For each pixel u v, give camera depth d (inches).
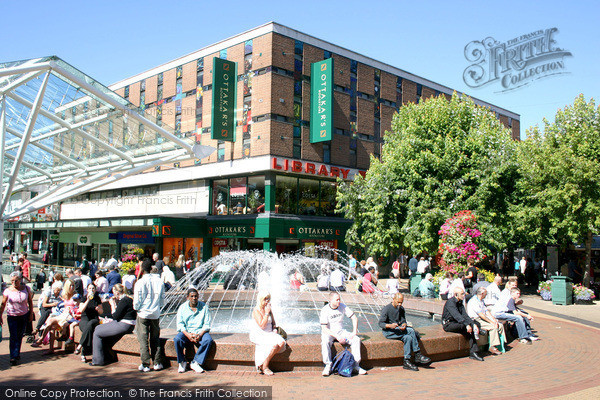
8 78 592.4
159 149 803.4
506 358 382.9
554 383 304.7
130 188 1583.4
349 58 1381.6
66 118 718.5
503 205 987.3
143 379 304.3
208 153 783.1
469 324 378.6
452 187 962.1
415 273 917.8
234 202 1266.0
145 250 1414.9
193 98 1385.3
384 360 344.8
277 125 1189.7
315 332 476.1
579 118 928.3
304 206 1263.5
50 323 382.3
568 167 878.4
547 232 952.9
